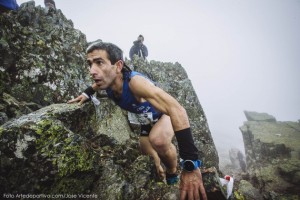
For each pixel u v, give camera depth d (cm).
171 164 389
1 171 211
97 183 285
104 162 307
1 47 432
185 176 235
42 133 243
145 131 405
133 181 324
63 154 248
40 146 237
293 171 1280
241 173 1675
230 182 295
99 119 487
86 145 279
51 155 239
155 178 387
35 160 229
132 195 293
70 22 767
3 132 223
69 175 248
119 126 517
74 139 264
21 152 224
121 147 445
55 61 535
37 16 638
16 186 217
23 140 230
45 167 232
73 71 566
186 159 233
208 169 263
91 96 370
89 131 390
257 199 905
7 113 362
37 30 609
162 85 849
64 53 579
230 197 306
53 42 581
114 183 288
